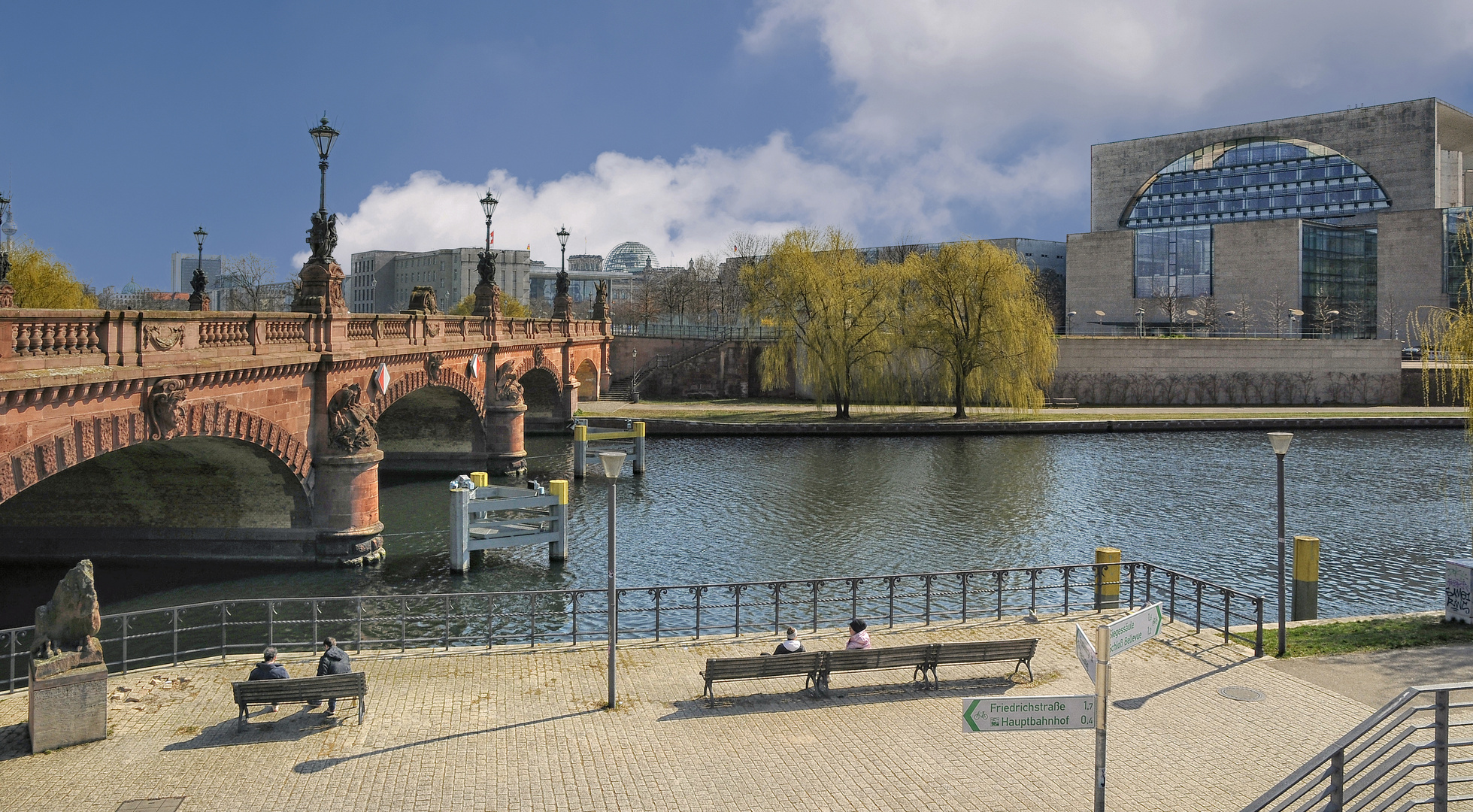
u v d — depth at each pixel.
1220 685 20.55
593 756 17.12
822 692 20.22
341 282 37.22
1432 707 12.03
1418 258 129.38
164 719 18.70
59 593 17.70
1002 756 17.16
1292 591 34.97
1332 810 12.32
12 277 72.19
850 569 37.34
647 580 36.00
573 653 22.77
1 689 24.92
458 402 58.72
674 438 77.31
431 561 37.97
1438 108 144.75
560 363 77.94
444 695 20.00
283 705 19.42
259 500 36.25
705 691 20.30
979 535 43.19
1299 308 133.75
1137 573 37.41
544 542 39.66
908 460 64.75
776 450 70.12
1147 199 166.50
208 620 30.47
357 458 36.12
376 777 16.20
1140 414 89.38
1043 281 153.50
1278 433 22.34
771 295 87.62
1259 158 155.88
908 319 84.44
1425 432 81.75
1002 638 23.84
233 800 15.37
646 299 170.00
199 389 27.97
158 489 36.50
